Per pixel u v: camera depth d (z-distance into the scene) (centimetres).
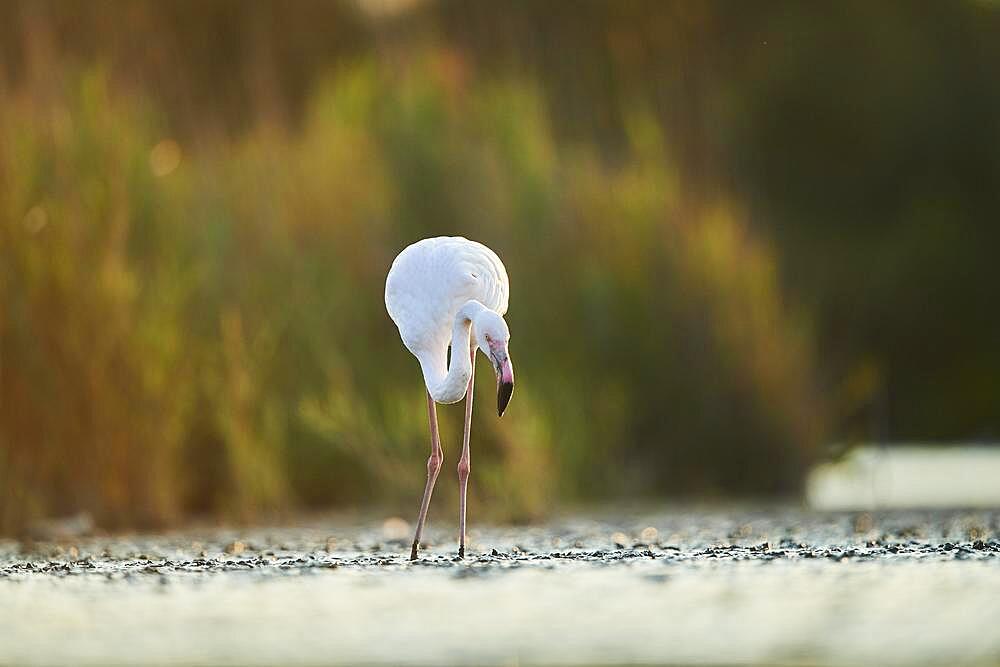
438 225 1686
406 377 1602
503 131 1748
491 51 1969
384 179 1703
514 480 1394
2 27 1464
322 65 2239
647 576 843
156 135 1574
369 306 1631
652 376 1716
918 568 878
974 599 744
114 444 1332
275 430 1493
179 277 1486
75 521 1296
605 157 1878
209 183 1639
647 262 1734
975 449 2681
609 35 2255
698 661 592
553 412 1593
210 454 1506
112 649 627
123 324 1347
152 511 1347
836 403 1889
